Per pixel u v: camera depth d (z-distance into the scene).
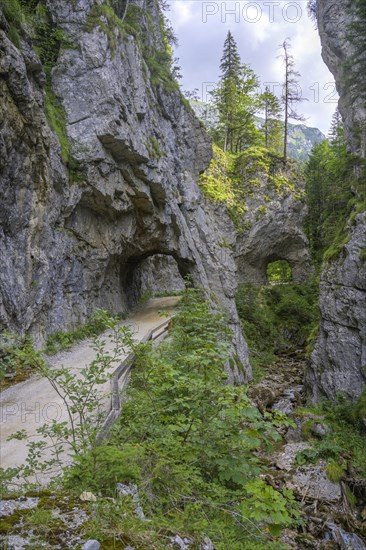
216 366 7.66
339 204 37.09
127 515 4.04
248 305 38.28
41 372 5.43
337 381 20.00
